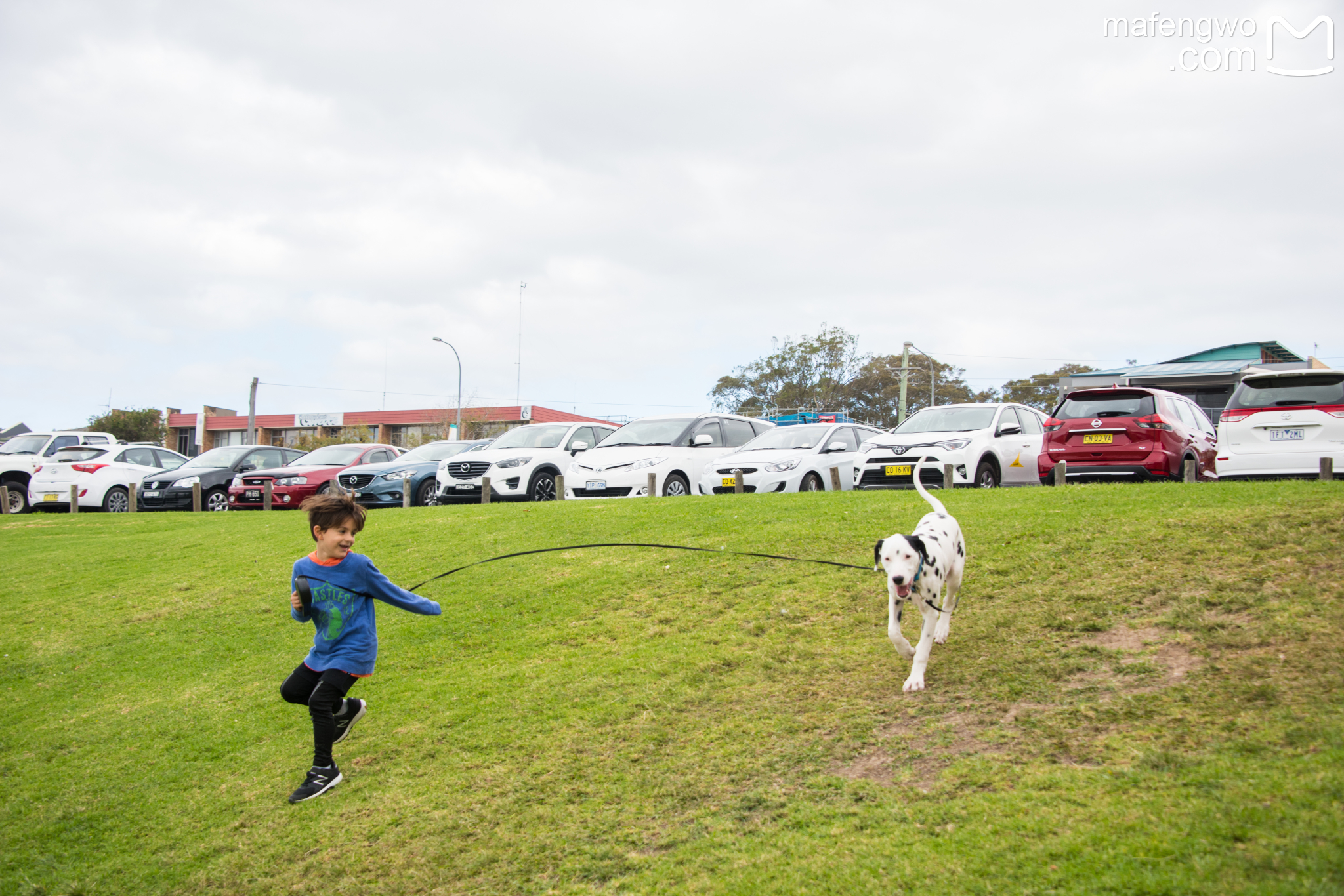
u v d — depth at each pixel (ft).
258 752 19.01
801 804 13.61
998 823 11.73
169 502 64.44
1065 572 21.59
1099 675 16.19
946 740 14.87
